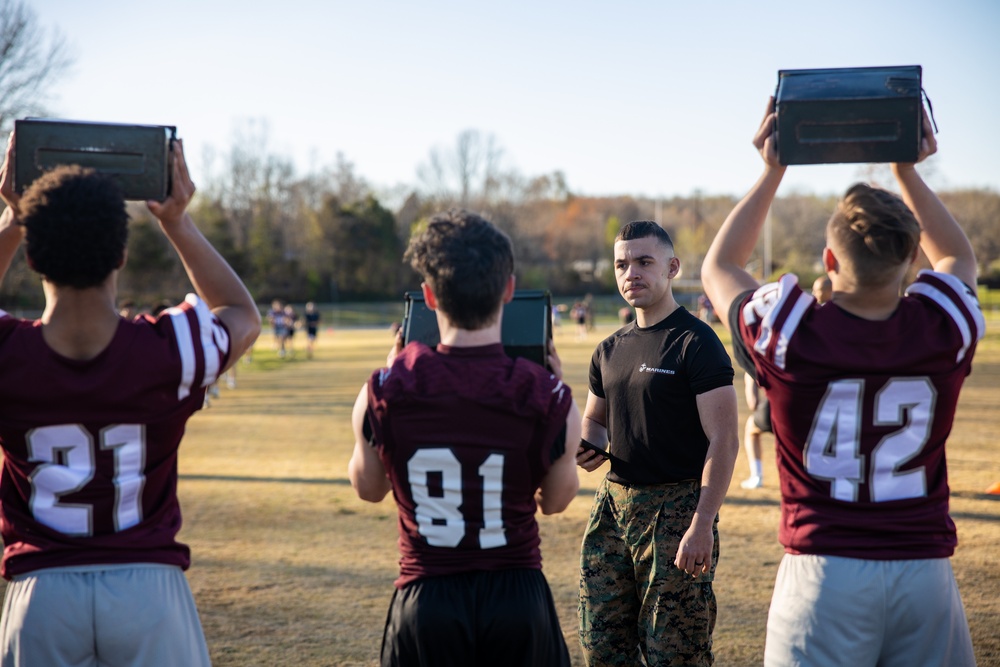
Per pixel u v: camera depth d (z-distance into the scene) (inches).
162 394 86.5
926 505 87.4
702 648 131.6
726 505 291.0
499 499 88.2
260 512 288.5
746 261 100.2
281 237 3309.5
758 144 94.7
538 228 3887.8
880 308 88.7
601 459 141.3
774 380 90.4
